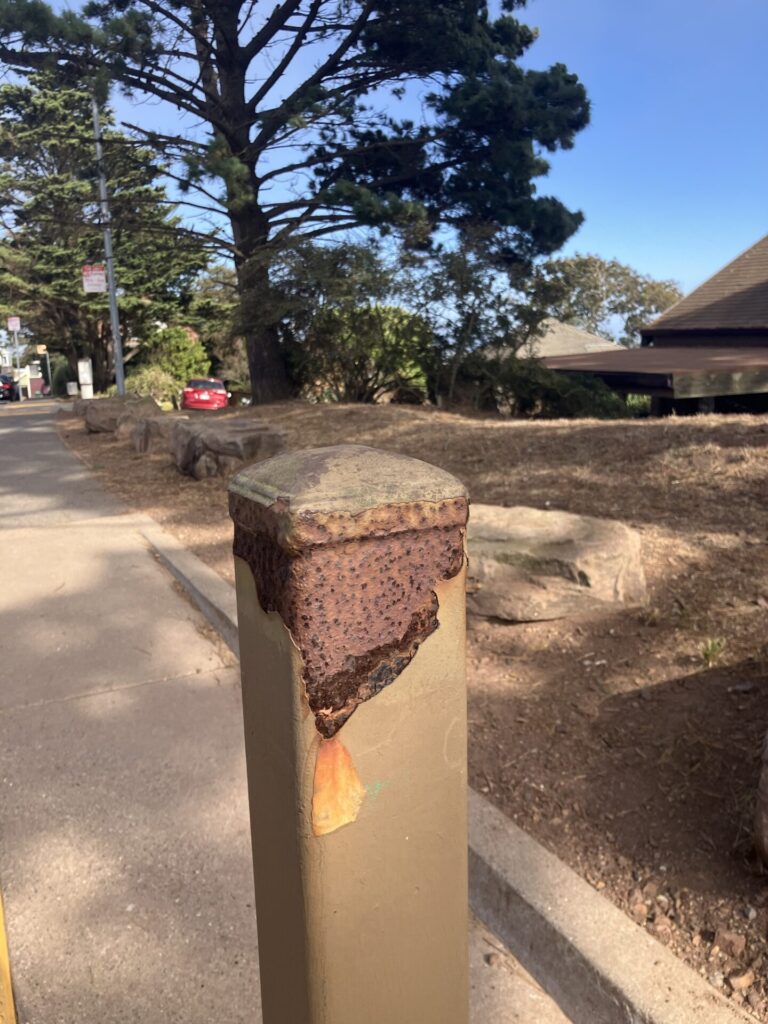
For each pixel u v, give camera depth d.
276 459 1.43
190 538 6.56
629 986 2.04
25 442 14.05
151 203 16.50
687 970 2.09
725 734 2.96
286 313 14.14
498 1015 2.17
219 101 14.58
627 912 2.32
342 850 1.30
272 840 1.37
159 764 3.41
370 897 1.34
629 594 4.09
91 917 2.54
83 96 27.47
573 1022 2.16
